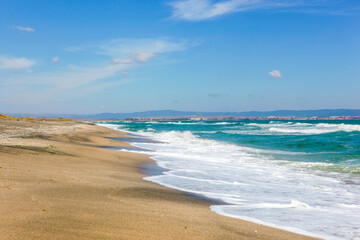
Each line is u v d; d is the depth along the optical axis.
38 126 46.78
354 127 61.88
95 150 22.12
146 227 6.21
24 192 7.86
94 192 9.28
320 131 55.69
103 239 5.20
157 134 54.62
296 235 7.18
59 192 8.47
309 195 11.84
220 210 9.13
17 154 14.89
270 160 22.11
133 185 11.75
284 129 64.88
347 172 17.23
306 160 22.28
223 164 19.95
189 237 5.95
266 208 9.71
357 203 10.67
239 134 53.16
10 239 4.69
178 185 12.95
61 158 16.34
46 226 5.46
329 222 8.40
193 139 42.75
